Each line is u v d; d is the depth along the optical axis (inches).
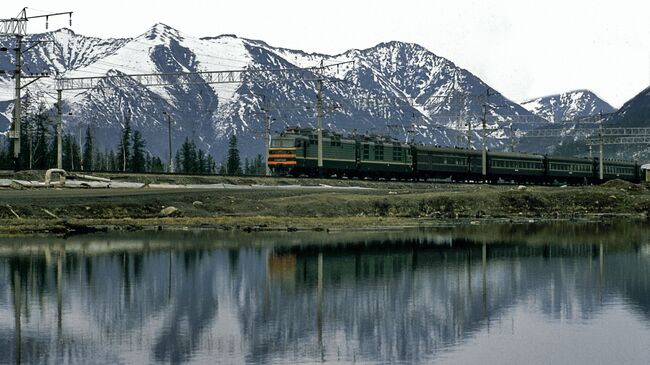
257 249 2965.1
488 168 6781.5
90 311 1808.6
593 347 1519.4
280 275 2359.7
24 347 1487.5
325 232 3683.6
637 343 1551.4
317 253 2876.5
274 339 1572.3
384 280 2297.0
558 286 2230.6
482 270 2532.0
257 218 4055.1
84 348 1483.8
